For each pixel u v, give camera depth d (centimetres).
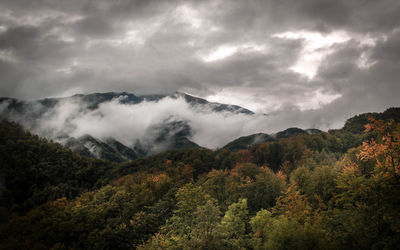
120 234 7438
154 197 10300
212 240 3662
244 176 9038
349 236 2598
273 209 5297
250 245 4225
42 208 11294
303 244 2695
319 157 12725
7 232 9394
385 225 2495
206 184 8562
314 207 4656
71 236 8338
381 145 2580
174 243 4400
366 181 2588
